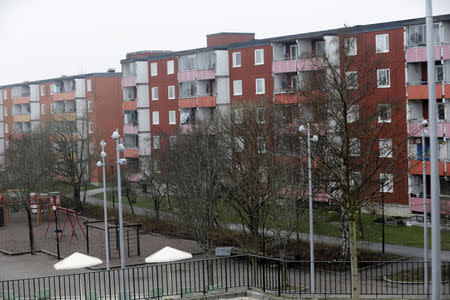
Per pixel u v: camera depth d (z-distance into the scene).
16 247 45.69
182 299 23.25
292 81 55.22
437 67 49.19
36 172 55.69
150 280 32.44
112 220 50.75
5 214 57.53
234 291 24.42
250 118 41.72
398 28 49.47
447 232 42.28
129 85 80.94
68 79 96.69
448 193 47.91
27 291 30.42
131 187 61.94
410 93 48.75
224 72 66.75
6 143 119.12
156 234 48.59
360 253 36.47
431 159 14.13
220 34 72.56
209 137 40.72
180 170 38.12
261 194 34.31
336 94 30.44
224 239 40.09
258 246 33.84
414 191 48.31
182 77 72.25
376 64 37.34
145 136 78.94
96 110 88.88
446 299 20.39
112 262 38.66
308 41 58.16
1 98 119.81
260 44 62.97
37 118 108.38
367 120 27.92
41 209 60.69
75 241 47.47
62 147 65.38
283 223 43.16
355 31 51.62
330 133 33.78
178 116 74.94
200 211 32.22
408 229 44.19
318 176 26.44
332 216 44.09
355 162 26.12
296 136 38.72
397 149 27.14
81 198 71.81
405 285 27.56
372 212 38.72
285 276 27.64
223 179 36.16
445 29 47.75
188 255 28.67
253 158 36.91
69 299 26.25
